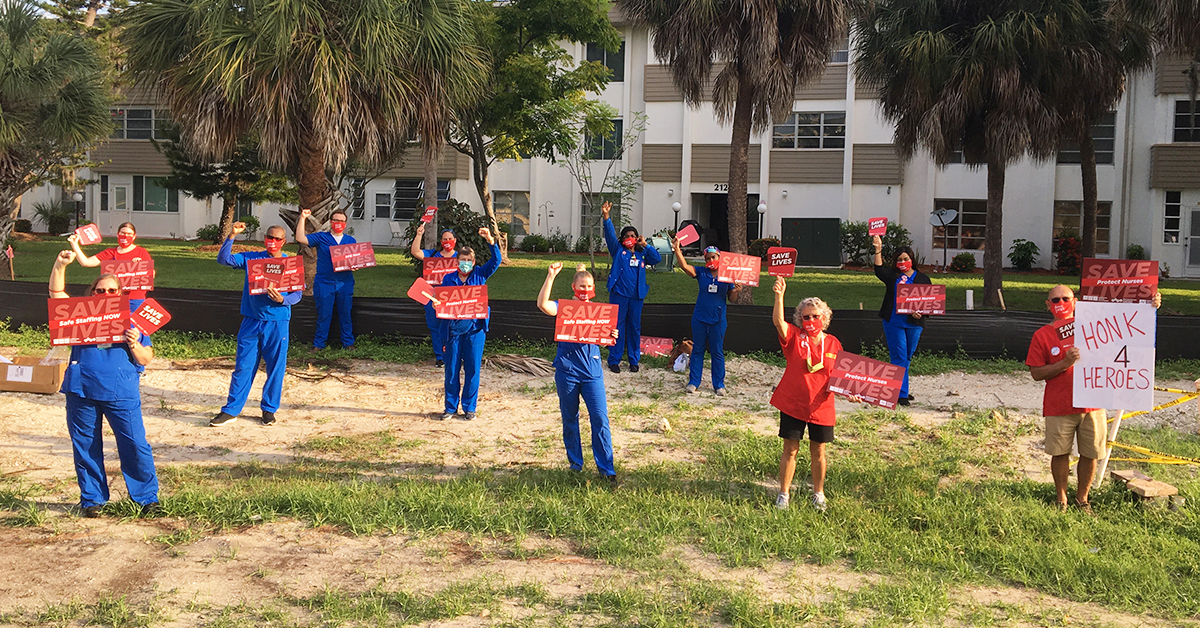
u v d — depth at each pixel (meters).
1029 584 5.45
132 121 36.53
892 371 6.44
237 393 8.95
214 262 23.09
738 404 10.30
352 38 12.37
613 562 5.57
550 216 33.38
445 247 11.14
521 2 22.14
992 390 11.10
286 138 12.70
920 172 30.38
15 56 16.09
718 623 4.80
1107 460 7.28
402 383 10.88
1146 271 6.80
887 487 7.16
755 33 14.70
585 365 7.16
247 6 12.52
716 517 6.52
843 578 5.44
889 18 17.69
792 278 22.88
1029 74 16.86
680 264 10.78
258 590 5.07
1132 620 4.99
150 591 5.02
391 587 5.13
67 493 6.66
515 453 8.18
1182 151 27.98
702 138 31.66
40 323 13.28
